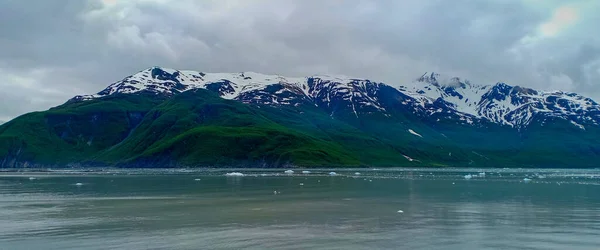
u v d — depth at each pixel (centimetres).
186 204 6288
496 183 11038
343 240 3756
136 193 8119
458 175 17000
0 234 4103
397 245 3581
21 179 14150
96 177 15250
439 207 5816
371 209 5650
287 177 14638
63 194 8019
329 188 9225
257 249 3472
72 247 3597
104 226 4469
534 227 4316
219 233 4072
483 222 4603
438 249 3459
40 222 4734
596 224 4466
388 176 15638
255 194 7806
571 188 9050
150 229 4288
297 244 3625
